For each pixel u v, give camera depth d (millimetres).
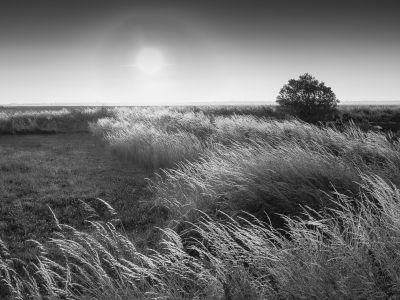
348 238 4223
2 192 9477
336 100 25766
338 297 3029
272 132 11508
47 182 10664
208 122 17281
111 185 10266
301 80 25516
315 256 3596
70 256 5379
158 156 12180
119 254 5133
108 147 17281
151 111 36812
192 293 3834
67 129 28781
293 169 6129
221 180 6715
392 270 3123
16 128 27047
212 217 5941
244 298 3434
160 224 6691
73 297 4121
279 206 5578
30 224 7043
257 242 3910
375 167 6660
